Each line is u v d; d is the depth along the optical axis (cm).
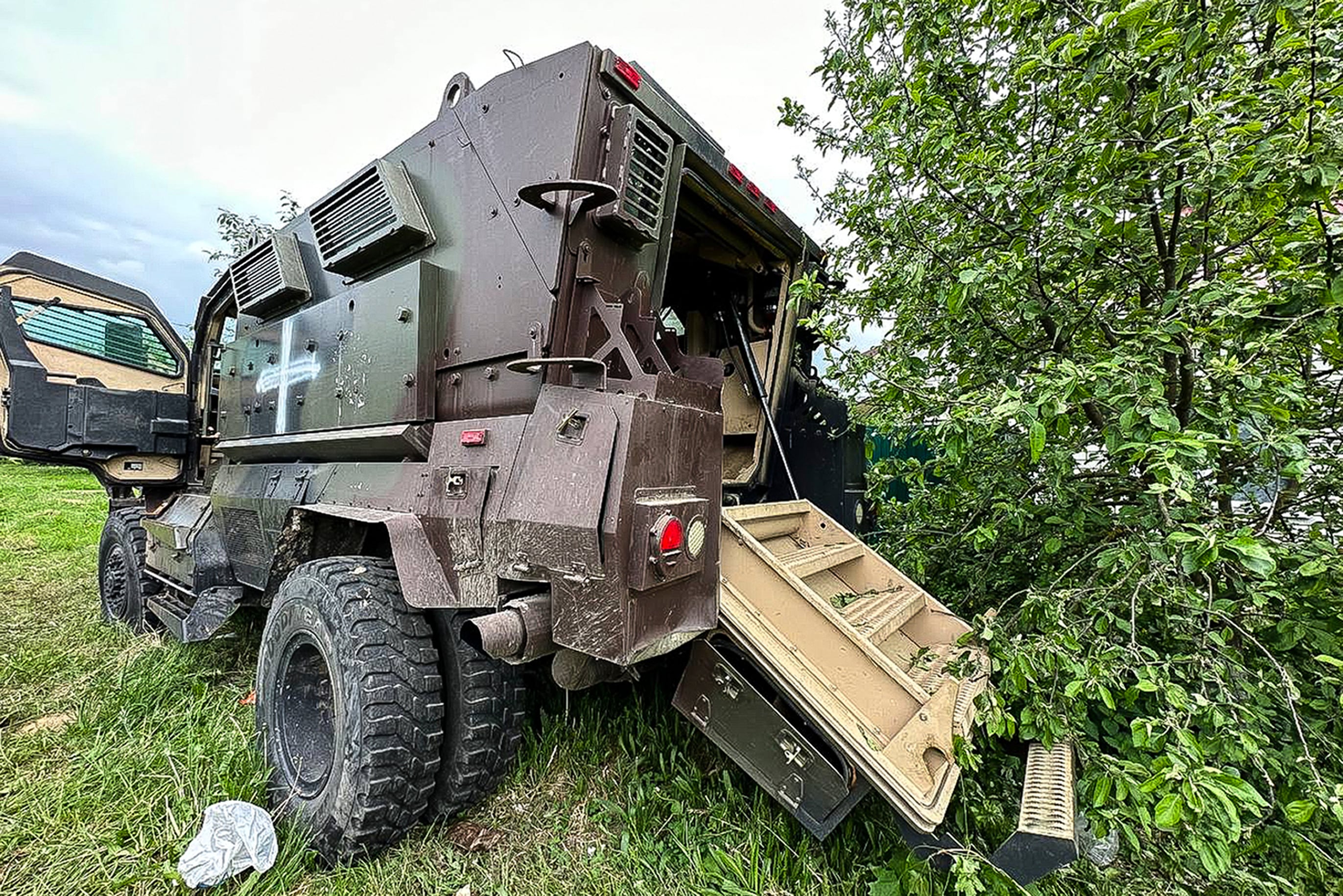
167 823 209
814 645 189
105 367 454
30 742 262
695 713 197
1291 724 176
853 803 175
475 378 217
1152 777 142
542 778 240
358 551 270
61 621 434
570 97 190
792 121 292
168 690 307
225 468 378
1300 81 151
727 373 343
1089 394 181
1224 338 181
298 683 236
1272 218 181
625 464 157
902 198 231
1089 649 180
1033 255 193
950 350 244
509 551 177
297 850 201
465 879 193
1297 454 153
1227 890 184
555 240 189
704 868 195
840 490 324
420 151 248
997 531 229
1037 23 202
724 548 207
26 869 191
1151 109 173
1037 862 147
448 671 219
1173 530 168
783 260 313
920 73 228
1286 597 177
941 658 225
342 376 266
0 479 1580
